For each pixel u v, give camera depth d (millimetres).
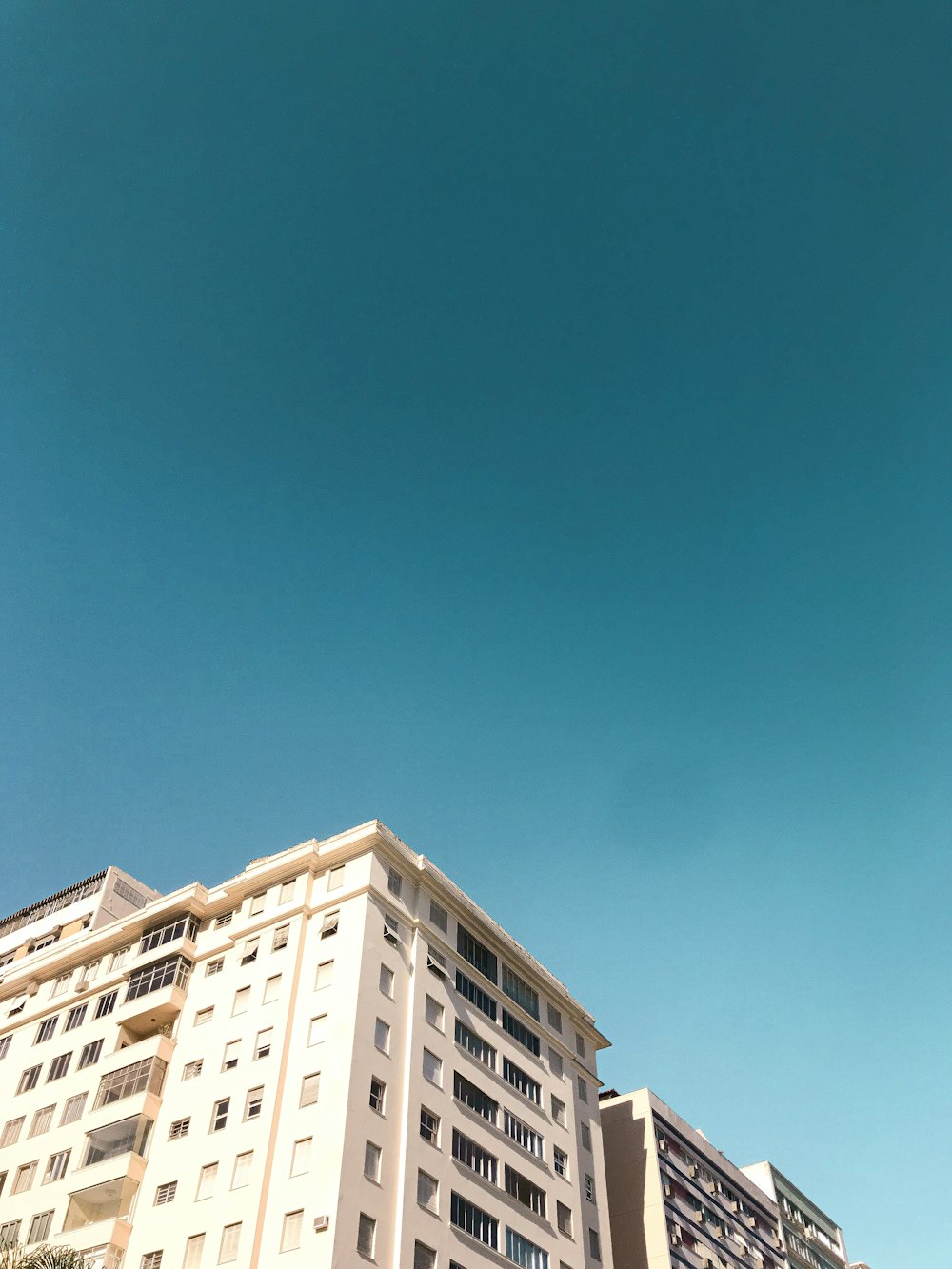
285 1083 45688
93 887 69812
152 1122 48656
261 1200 42031
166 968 54375
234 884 55969
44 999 60250
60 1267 39906
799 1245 80812
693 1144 70938
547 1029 59969
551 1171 53656
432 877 54344
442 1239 43875
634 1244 62062
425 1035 48906
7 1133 53812
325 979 48594
